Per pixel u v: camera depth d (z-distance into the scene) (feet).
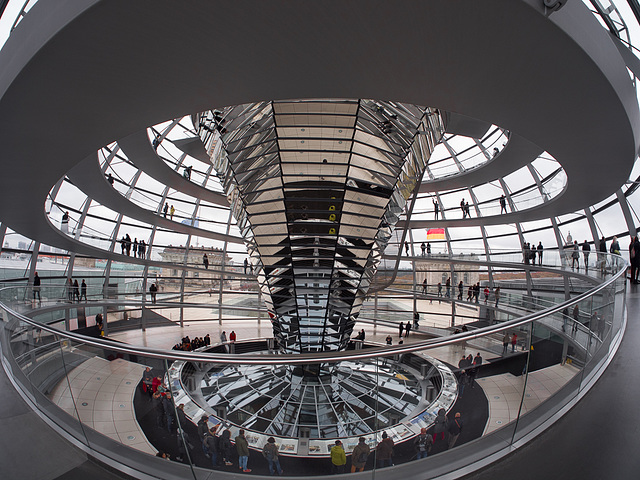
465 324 89.10
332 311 55.52
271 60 19.19
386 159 42.19
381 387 13.11
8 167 32.40
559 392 13.69
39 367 16.47
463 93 22.70
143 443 12.75
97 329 87.51
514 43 17.60
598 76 20.11
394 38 17.38
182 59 18.88
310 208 44.83
